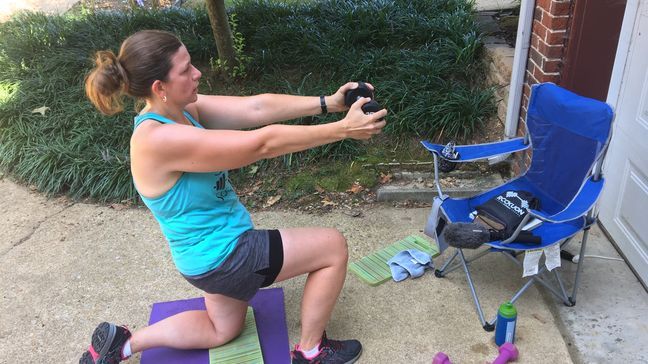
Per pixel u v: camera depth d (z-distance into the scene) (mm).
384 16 5430
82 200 4105
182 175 2092
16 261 3434
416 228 3541
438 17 5438
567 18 3236
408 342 2639
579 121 2672
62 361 2656
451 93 4430
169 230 2195
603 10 3115
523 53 3688
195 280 2256
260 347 2621
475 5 6129
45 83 5070
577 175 2766
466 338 2643
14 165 4555
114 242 3580
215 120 2389
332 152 4199
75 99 4953
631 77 2908
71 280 3230
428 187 3881
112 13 6320
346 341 2555
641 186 2842
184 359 2566
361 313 2838
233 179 4129
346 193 3951
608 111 2543
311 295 2344
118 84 2004
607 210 3242
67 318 2930
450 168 2934
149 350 2625
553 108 2797
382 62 4887
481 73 4754
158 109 2102
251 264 2201
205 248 2184
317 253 2283
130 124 4543
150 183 2078
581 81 3336
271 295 2973
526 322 2705
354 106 1983
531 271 2562
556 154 2871
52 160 4289
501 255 3205
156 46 1981
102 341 2363
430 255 3215
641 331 2627
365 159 4180
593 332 2643
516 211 2754
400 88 4523
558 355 2506
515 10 5773
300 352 2480
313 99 2393
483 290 2945
